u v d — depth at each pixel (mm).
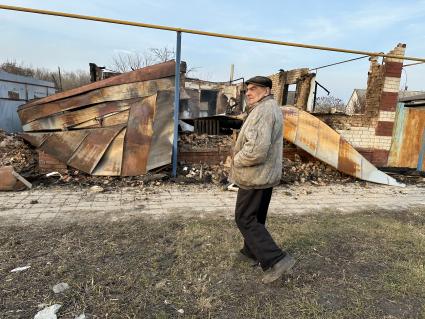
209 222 4465
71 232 3939
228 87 17656
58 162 6375
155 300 2719
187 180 6480
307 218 4914
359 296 2930
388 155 8812
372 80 8578
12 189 5469
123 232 4004
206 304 2682
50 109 6520
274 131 2865
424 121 8758
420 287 3092
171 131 6520
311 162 7938
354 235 4270
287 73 13031
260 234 2947
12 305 2561
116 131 6309
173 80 6520
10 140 8305
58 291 2752
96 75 13594
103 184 6047
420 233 4469
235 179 2971
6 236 3746
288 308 2713
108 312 2535
